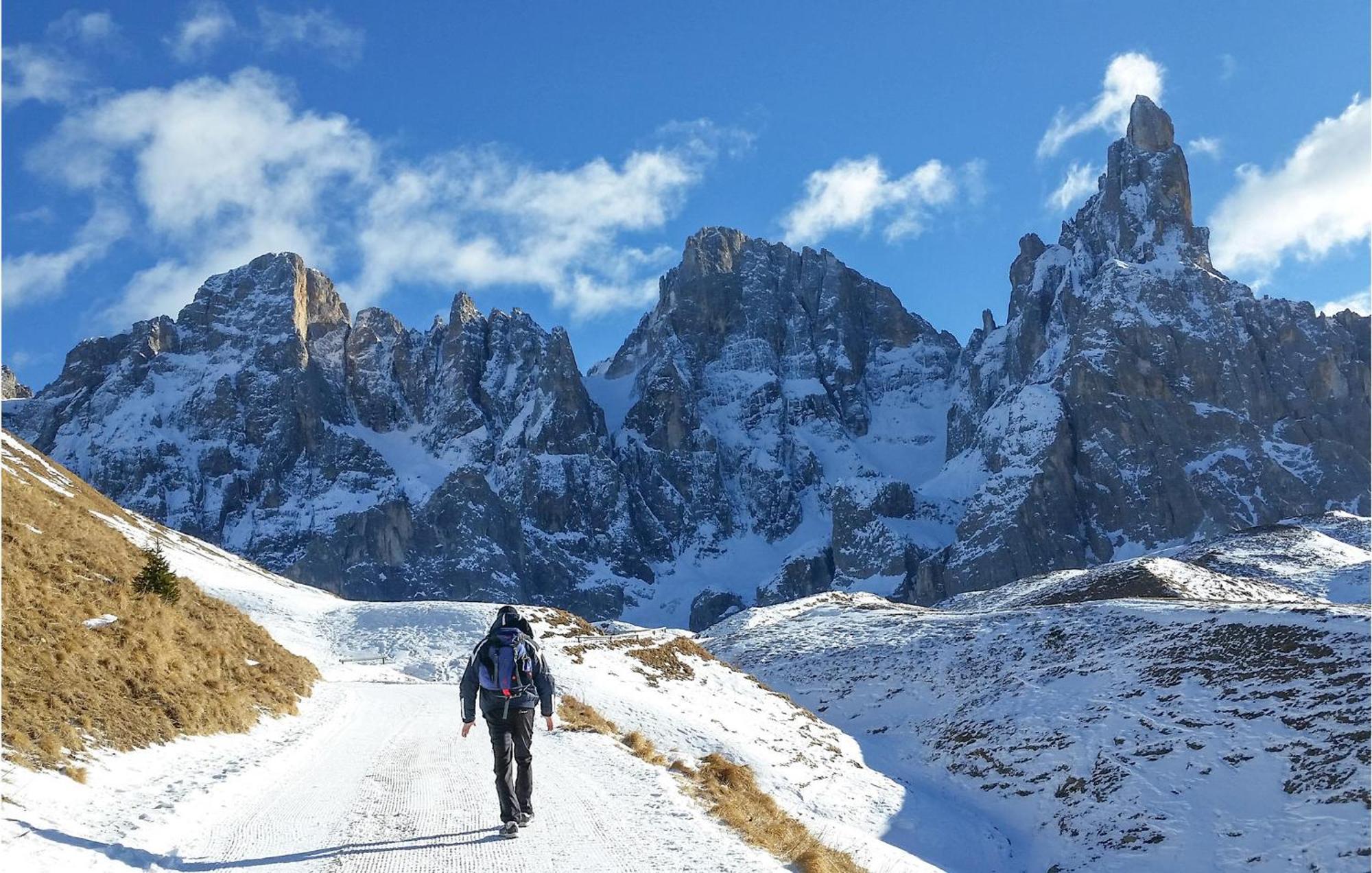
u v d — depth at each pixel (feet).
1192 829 126.21
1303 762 131.64
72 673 46.96
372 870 26.04
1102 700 179.83
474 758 50.37
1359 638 164.14
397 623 240.53
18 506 78.54
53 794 33.12
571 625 226.79
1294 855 112.57
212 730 53.42
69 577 61.41
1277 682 159.84
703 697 175.73
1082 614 244.63
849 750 186.19
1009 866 132.87
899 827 133.69
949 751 188.55
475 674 32.65
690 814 36.91
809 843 38.60
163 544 296.92
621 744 63.21
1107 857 128.36
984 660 235.61
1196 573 355.77
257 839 29.96
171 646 61.62
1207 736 148.97
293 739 58.59
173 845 29.14
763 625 358.02
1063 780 154.81
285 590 329.31
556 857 28.17
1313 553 422.41
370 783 41.24
